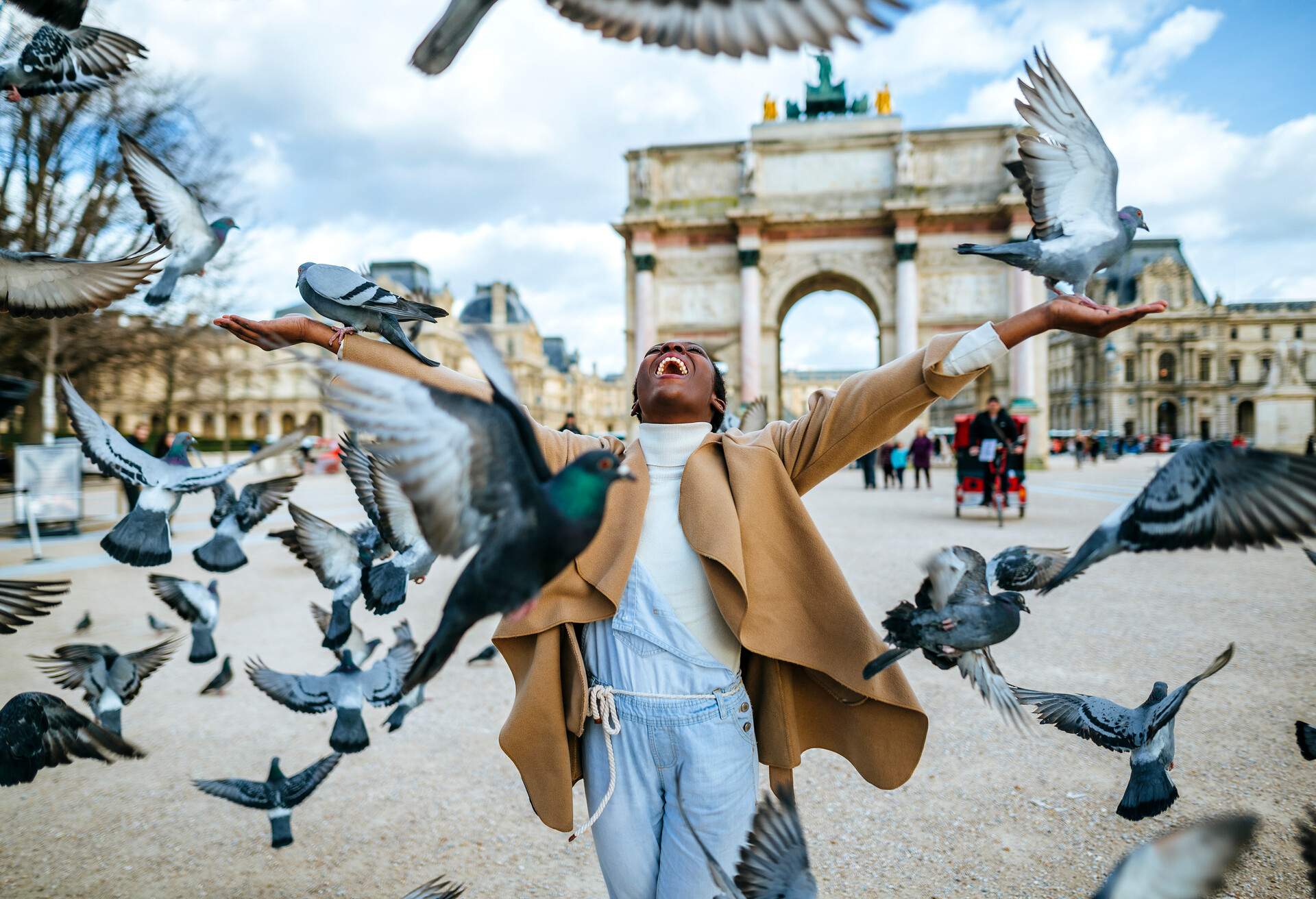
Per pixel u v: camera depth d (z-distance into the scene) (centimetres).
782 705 328
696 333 5447
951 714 778
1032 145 302
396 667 548
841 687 325
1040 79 300
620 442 381
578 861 534
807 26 122
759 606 314
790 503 325
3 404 384
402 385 175
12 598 328
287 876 517
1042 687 816
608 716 312
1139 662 896
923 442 3759
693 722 304
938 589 278
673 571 316
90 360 3291
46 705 365
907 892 481
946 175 5288
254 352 4681
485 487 180
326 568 538
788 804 260
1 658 998
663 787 312
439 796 634
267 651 1037
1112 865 502
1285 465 206
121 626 1171
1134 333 13612
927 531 2025
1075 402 8700
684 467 337
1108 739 388
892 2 120
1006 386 5291
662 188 5522
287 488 602
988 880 491
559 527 183
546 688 320
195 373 3888
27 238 2622
